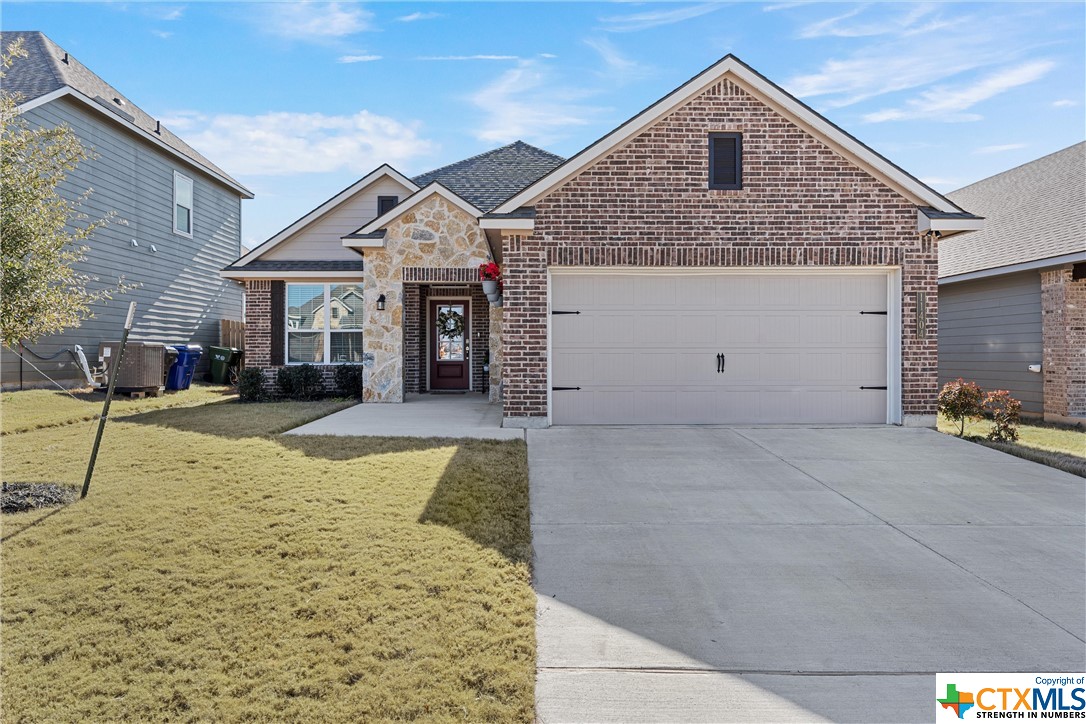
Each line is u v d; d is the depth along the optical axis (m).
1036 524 5.98
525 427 10.04
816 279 10.32
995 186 18.23
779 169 10.06
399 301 13.72
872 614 4.23
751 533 5.70
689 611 4.26
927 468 7.84
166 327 18.08
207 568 4.54
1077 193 14.22
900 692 3.39
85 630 3.72
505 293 10.02
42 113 13.33
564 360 10.27
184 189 18.98
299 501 5.94
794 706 3.26
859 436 9.52
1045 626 4.09
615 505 6.41
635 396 10.30
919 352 10.18
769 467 7.83
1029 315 13.28
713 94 10.03
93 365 14.91
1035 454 8.51
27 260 6.02
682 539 5.54
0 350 12.59
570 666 3.59
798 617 4.19
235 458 7.48
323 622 3.88
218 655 3.53
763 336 10.33
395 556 4.82
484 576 4.56
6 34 15.82
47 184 6.21
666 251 10.02
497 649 3.66
